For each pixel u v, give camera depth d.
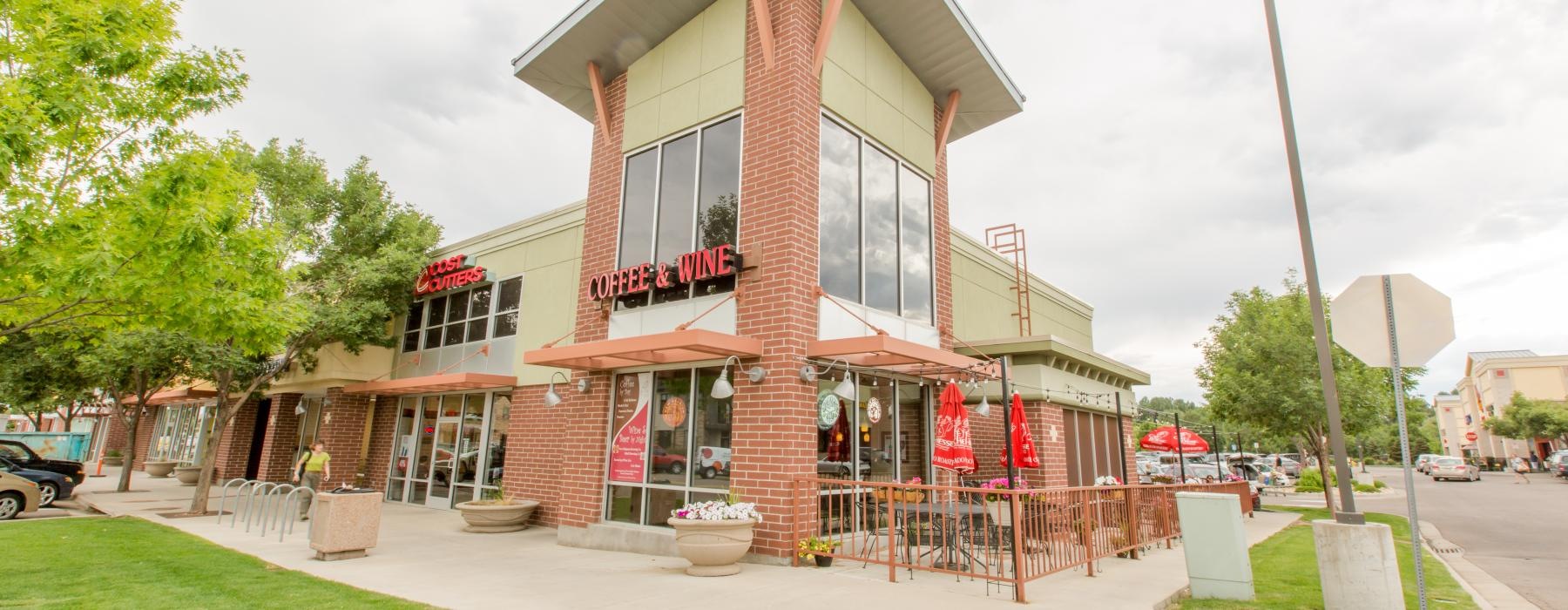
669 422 10.70
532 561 9.55
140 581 7.51
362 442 19.33
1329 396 6.81
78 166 7.71
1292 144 7.28
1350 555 6.42
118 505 16.28
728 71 11.22
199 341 14.88
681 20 12.10
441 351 18.25
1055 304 23.28
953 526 9.06
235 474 22.91
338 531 9.59
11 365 22.02
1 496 13.77
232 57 8.73
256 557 9.52
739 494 9.40
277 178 16.94
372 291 17.50
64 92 7.13
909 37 12.53
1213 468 35.31
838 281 10.57
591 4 11.80
